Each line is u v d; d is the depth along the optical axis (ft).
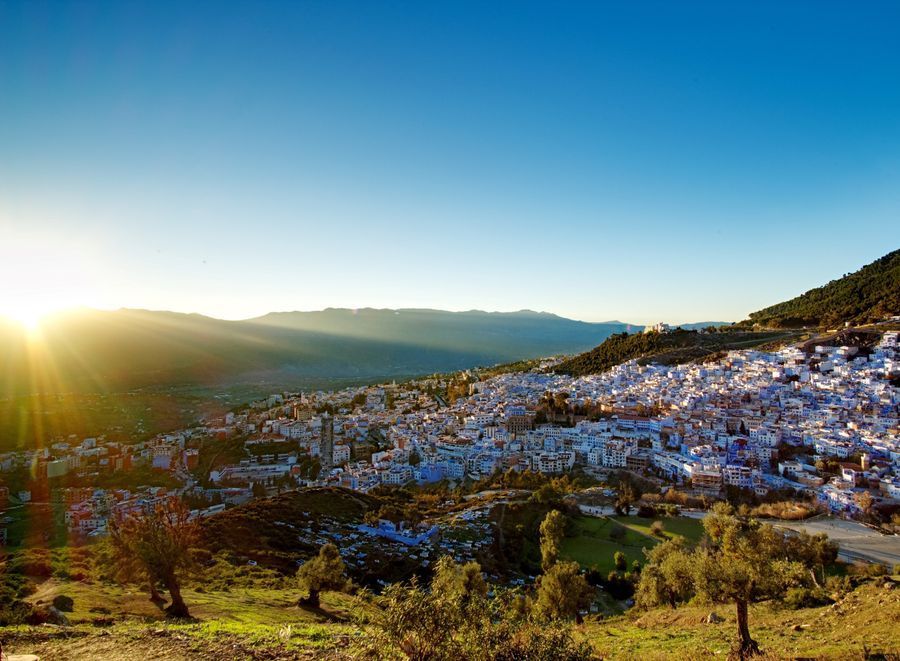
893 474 418.31
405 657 55.01
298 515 297.12
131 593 153.17
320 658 79.56
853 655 81.30
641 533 315.37
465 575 151.02
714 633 124.26
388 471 552.00
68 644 86.89
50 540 362.74
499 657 56.44
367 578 234.58
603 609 214.07
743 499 408.87
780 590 101.76
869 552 275.18
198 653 82.23
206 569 202.49
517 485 464.65
